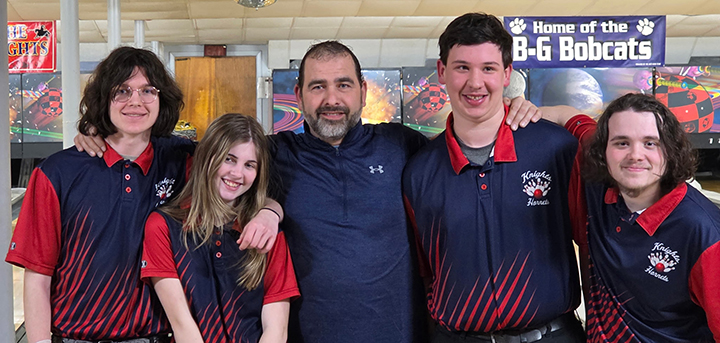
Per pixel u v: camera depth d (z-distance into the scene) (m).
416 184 1.93
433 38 7.97
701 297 1.51
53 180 1.74
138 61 1.75
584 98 4.59
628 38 3.96
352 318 1.90
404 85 4.99
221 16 6.44
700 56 8.28
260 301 1.82
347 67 1.94
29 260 1.71
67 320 1.75
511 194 1.81
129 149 1.82
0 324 1.87
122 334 1.77
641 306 1.62
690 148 1.51
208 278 1.76
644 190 1.55
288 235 1.95
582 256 1.92
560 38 3.95
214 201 1.75
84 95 1.78
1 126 1.86
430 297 1.99
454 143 1.85
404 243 1.98
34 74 6.29
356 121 1.99
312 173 1.97
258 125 1.82
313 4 6.09
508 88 4.58
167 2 5.74
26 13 5.67
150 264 1.72
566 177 1.84
